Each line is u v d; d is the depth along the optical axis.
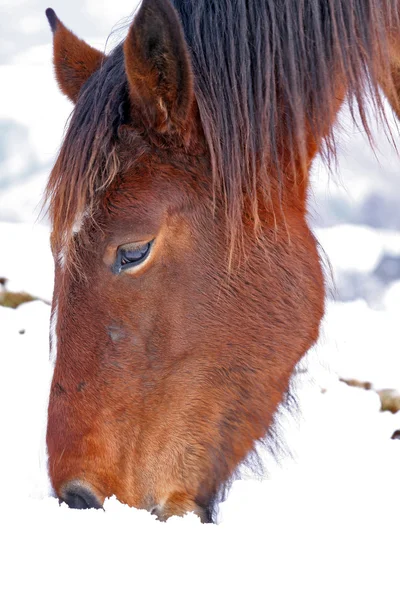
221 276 5.07
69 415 4.92
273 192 5.21
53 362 5.02
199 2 5.10
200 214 4.97
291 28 5.07
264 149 5.05
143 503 5.04
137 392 4.96
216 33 5.04
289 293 5.31
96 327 4.88
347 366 9.33
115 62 5.07
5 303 10.72
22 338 9.80
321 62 5.14
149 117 4.84
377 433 7.93
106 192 4.77
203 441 5.16
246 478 6.12
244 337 5.18
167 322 4.98
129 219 4.76
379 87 5.49
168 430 5.06
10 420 7.75
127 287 4.87
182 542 4.56
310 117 5.25
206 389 5.14
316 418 8.13
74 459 4.91
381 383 9.03
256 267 5.18
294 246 5.35
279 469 6.60
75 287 4.86
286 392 5.59
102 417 4.92
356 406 8.47
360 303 11.70
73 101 5.77
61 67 5.72
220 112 4.96
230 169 4.98
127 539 4.51
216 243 5.03
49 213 4.89
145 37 4.58
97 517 4.67
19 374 8.88
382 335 10.36
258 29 5.06
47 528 4.58
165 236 4.88
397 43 5.76
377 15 5.22
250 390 5.27
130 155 4.84
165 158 4.91
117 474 4.96
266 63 5.02
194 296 5.02
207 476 5.22
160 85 4.75
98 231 4.77
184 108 4.79
